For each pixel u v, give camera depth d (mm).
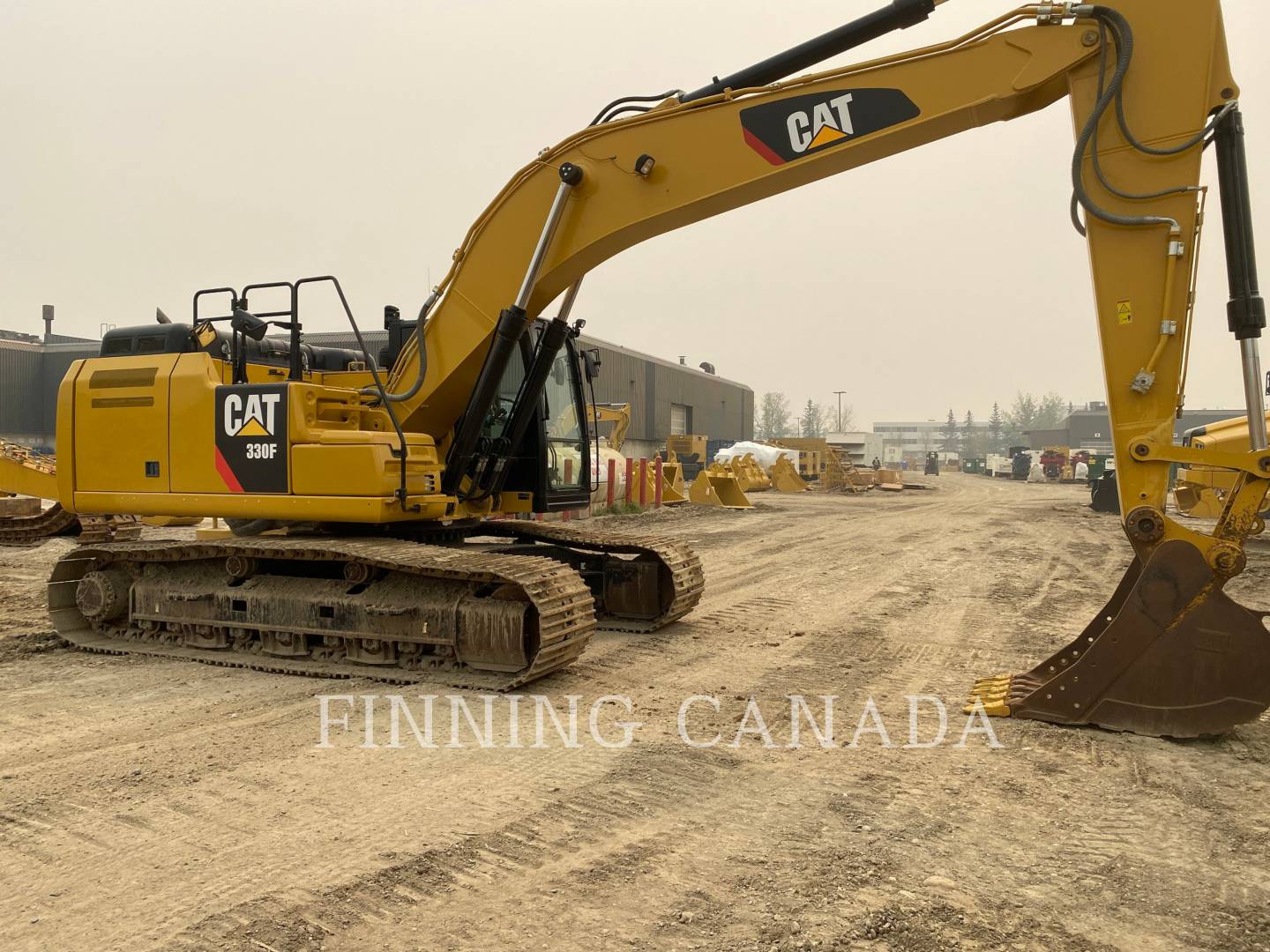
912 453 186375
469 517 7461
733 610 9047
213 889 3217
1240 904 3160
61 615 7344
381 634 6215
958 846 3613
